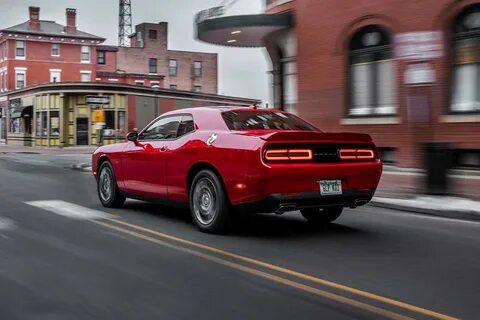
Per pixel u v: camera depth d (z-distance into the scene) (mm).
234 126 7730
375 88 16328
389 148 16016
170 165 8258
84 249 6656
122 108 40156
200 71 68188
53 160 26422
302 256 6359
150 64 64938
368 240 7289
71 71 55188
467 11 13992
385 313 4461
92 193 12422
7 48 52219
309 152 7094
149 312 4484
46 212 9500
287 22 18750
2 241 7098
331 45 17422
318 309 4562
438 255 6469
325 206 7289
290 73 19875
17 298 4828
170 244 6953
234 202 7207
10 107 49062
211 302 4730
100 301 4750
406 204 9945
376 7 15977
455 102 14305
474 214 8945
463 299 4824
